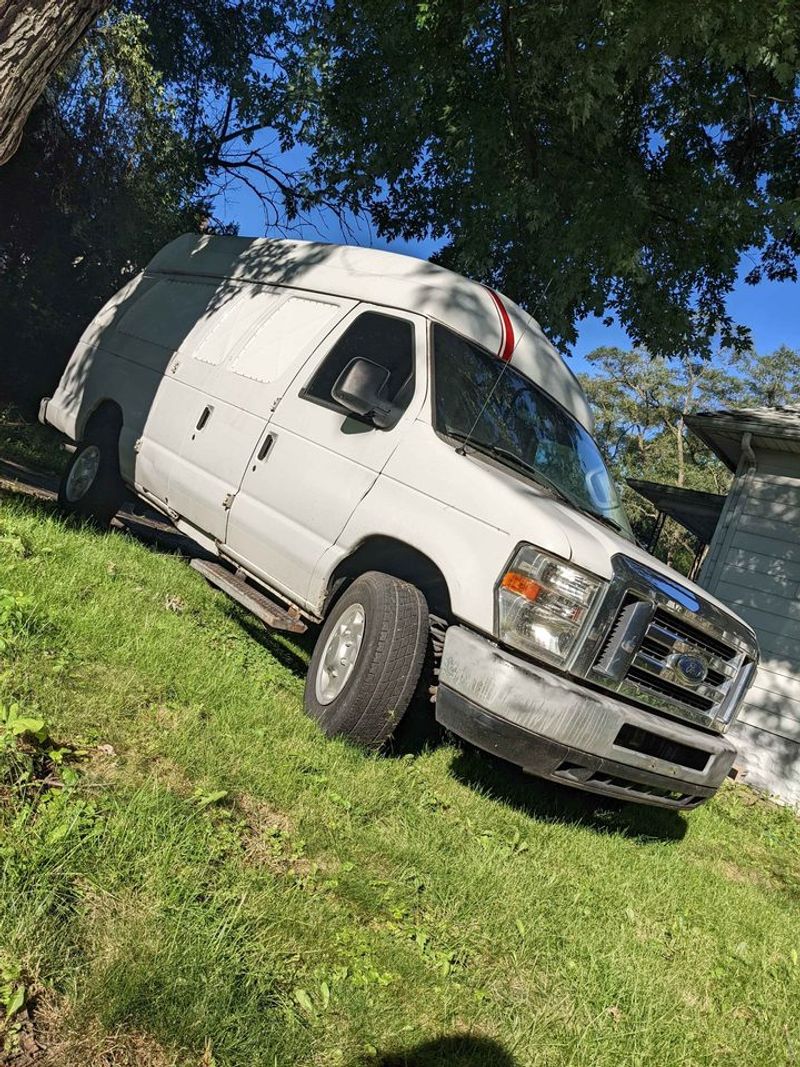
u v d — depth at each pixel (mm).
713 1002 3643
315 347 5559
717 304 14141
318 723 4465
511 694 3902
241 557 5527
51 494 8922
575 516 4484
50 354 16625
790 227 12602
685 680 4426
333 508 4855
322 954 2664
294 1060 2180
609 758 4102
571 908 3811
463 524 4270
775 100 12508
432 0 11180
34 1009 1997
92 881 2439
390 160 14500
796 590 11109
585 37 10414
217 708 4113
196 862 2752
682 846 5898
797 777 10539
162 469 6430
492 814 4484
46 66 4371
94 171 15500
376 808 3848
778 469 11625
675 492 14352
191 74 19547
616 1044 2930
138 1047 2025
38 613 4051
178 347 6977
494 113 12367
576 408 5680
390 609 4340
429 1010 2672
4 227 15625
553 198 12211
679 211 12969
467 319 5246
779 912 5219
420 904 3287
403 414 4809
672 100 13297
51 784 2805
